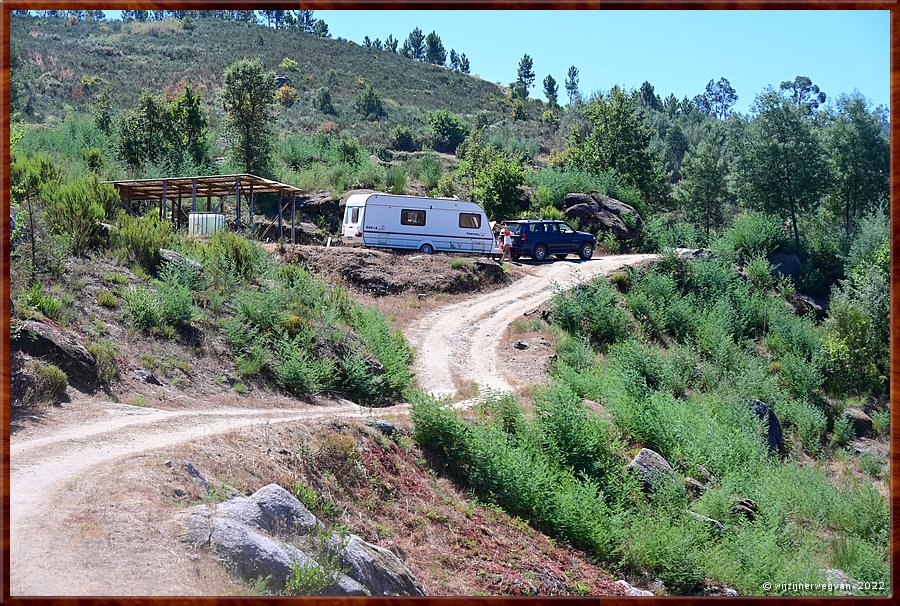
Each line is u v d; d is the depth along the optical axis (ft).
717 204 208.13
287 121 262.47
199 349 58.08
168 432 39.06
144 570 23.44
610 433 62.39
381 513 39.68
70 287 57.72
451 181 169.27
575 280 114.11
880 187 173.78
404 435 50.37
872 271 118.62
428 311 100.99
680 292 113.19
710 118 296.92
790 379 101.65
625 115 202.90
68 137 149.38
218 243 79.41
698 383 90.38
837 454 86.43
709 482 60.39
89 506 26.91
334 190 148.66
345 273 104.88
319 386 60.03
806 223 166.50
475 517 43.52
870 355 107.76
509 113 341.62
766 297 125.39
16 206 60.90
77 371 45.68
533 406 62.18
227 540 25.95
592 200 156.87
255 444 38.96
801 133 168.96
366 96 295.69
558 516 46.42
